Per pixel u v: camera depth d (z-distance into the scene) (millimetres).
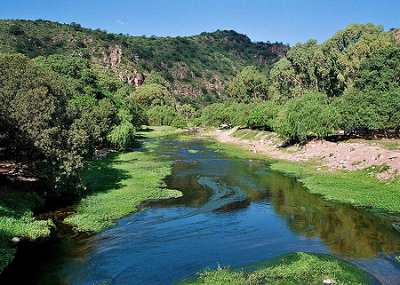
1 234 14328
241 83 111875
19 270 12320
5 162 25516
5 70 21375
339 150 38406
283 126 48469
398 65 40688
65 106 23516
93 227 17094
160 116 131750
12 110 17922
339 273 11797
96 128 25906
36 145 17875
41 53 169500
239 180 30984
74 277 11891
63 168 19422
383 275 11773
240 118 82250
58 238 15625
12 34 174875
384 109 39531
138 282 11547
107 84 109438
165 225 18234
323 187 26797
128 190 25375
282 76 89750
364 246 14867
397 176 26078
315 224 18297
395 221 18469
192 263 13203
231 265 12945
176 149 57344
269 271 11867
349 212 20438
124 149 52562
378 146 35844
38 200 20438
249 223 18656
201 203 23000
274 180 30984
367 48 55969
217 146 62906
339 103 45156
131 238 16047
